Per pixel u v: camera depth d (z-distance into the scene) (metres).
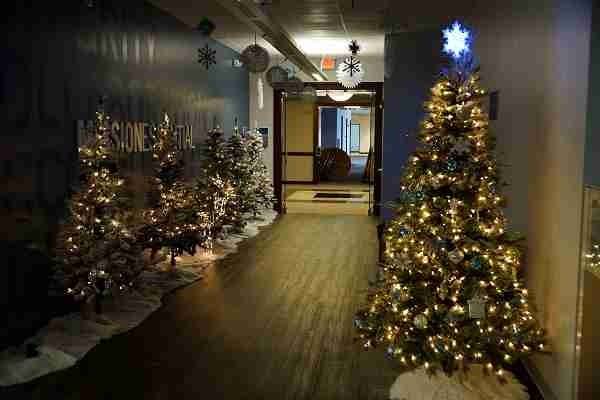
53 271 4.76
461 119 3.58
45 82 4.61
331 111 24.23
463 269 3.50
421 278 3.59
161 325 4.91
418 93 8.41
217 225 7.88
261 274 6.69
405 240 3.68
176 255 6.96
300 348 4.40
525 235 3.91
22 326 4.40
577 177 2.90
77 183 5.10
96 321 4.83
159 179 6.39
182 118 8.03
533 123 3.71
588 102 2.75
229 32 8.81
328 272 6.79
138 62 6.47
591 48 2.72
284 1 6.46
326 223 10.55
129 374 3.91
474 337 3.44
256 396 3.61
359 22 7.66
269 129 12.01
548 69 3.38
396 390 3.64
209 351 4.33
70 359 4.09
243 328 4.84
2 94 4.06
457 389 3.54
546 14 3.42
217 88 9.75
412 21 7.54
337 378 3.87
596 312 2.63
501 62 4.67
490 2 5.21
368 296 3.98
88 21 5.31
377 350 4.35
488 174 3.59
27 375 3.83
